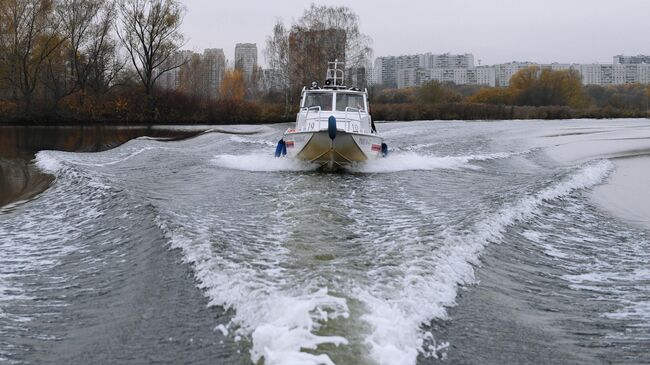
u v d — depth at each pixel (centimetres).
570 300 753
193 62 8006
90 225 1145
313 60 6444
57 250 978
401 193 1448
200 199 1327
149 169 2019
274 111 6391
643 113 7662
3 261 914
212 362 531
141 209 1174
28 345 596
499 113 7006
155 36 6075
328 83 2125
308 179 1678
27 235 1091
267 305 626
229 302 656
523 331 632
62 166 2028
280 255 830
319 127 1930
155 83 6612
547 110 7275
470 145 2970
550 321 673
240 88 8119
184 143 3406
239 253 830
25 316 677
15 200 1514
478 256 877
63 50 5669
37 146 3253
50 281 809
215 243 876
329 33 6481
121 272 823
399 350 539
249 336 574
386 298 650
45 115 5494
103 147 3275
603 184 1772
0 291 764
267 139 3319
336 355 517
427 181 1695
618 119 7162
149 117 6003
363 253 848
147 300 686
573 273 874
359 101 2047
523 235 1066
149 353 559
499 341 601
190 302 669
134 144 3134
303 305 613
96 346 582
